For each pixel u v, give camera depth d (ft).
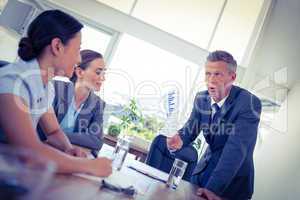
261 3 15.42
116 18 14.66
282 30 14.43
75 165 2.98
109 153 6.19
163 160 8.70
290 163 11.57
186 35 15.28
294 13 14.25
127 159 6.93
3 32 12.57
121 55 14.83
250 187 7.07
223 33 15.35
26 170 1.25
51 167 1.29
